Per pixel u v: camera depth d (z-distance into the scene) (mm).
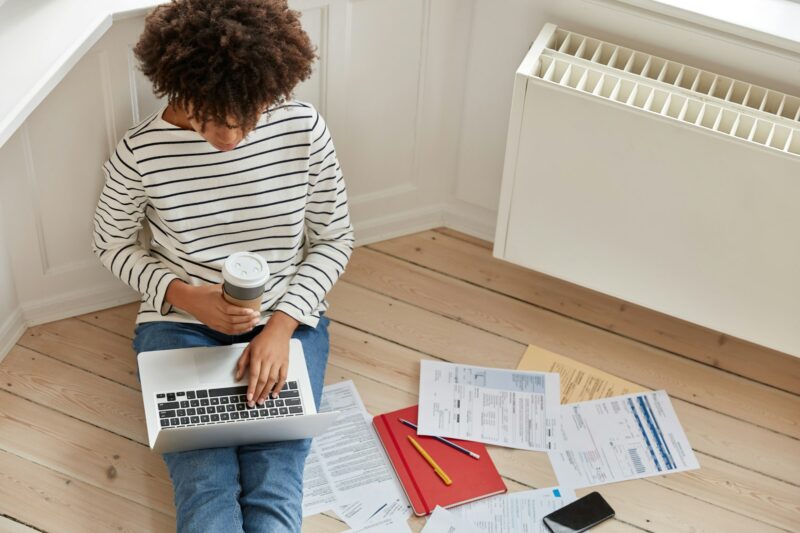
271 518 1552
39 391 1854
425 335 2045
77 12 1583
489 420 1880
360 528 1697
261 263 1505
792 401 1996
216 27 1372
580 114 1781
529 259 2055
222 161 1570
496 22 1943
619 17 1860
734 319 1944
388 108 2023
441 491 1758
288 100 1507
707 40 1818
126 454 1776
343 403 1893
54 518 1670
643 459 1853
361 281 2139
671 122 1719
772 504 1813
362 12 1851
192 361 1624
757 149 1686
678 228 1855
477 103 2062
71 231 1879
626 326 2113
